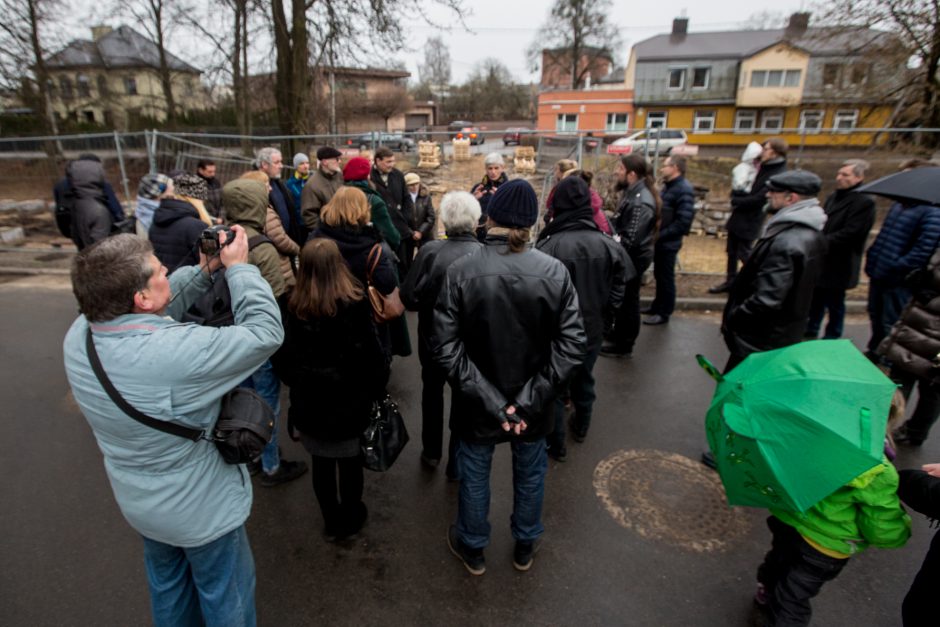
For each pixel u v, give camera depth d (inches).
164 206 109.3
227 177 331.0
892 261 154.5
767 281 106.0
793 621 73.9
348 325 80.4
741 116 1278.3
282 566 95.0
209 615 65.5
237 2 469.4
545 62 1764.3
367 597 88.9
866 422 61.4
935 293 115.4
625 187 174.9
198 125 828.6
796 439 63.8
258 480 118.0
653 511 110.1
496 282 77.3
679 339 201.2
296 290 79.9
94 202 179.0
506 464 125.4
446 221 100.5
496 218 78.1
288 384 85.3
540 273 78.1
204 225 109.8
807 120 1157.1
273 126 659.4
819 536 67.7
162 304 57.7
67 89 769.6
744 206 229.8
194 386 55.4
